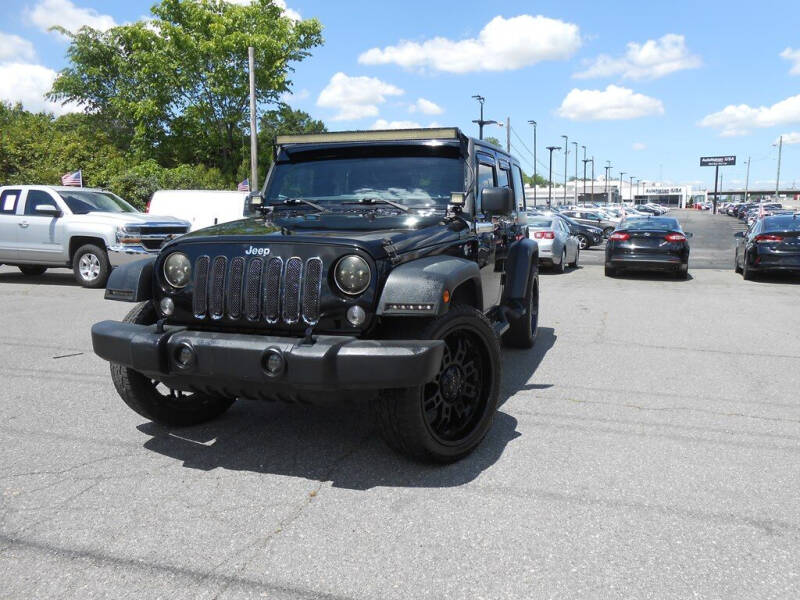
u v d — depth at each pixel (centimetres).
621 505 327
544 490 345
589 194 16562
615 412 484
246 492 340
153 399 418
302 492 341
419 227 406
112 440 416
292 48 3931
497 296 572
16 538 290
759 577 263
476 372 400
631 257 1468
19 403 492
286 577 261
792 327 852
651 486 350
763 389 549
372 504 327
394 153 480
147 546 285
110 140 4188
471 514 317
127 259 1204
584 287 1309
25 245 1270
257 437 424
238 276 356
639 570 267
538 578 261
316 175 490
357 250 340
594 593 251
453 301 407
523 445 412
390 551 281
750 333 809
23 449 398
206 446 407
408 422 348
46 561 272
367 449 403
